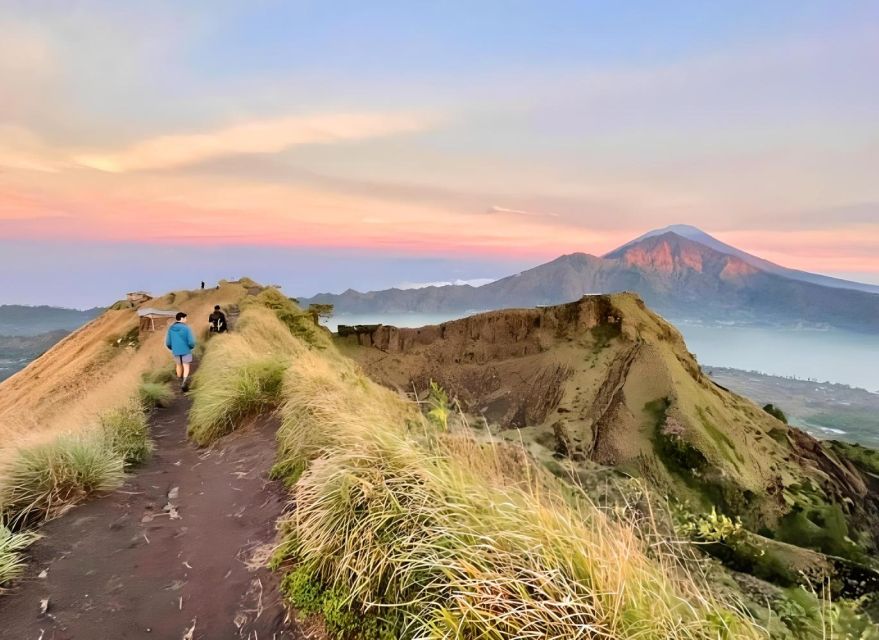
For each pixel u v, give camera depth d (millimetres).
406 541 3055
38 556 3969
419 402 6082
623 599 2420
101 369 22562
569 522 2893
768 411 111438
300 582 3373
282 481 5461
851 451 102188
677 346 114812
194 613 3301
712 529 3775
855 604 3076
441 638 2312
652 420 86750
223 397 8453
